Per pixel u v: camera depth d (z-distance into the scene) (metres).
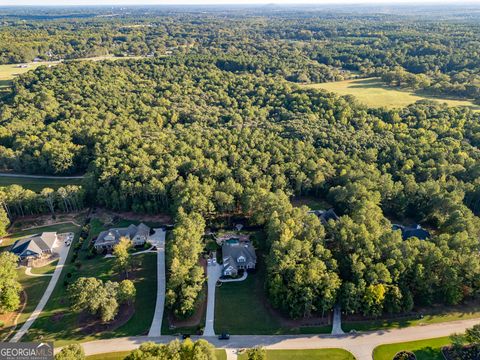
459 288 73.06
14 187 108.19
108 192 111.94
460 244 78.38
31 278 84.94
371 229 83.06
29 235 101.50
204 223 96.25
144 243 96.12
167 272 86.44
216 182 107.00
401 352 65.25
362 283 70.69
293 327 71.12
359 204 95.00
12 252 91.81
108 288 72.31
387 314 73.44
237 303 77.19
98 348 66.50
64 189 109.75
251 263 86.94
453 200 97.75
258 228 102.12
